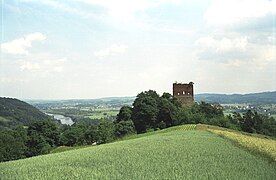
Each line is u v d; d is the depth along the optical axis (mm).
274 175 27250
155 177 25922
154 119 122875
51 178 26938
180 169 29141
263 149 42375
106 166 31875
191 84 151250
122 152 42062
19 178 28062
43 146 103562
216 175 26562
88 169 30656
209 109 137375
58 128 114250
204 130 84312
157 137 64938
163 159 35125
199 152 39875
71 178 26516
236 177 25922
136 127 124875
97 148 52688
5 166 36562
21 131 103438
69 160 37719
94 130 118000
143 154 39156
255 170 29047
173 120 123750
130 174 27359
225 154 38531
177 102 137750
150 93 128875
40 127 108312
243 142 50656
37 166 35000
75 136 115125
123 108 130750
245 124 127062
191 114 126312
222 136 64625
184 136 64375
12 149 95688
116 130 120688
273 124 129125
